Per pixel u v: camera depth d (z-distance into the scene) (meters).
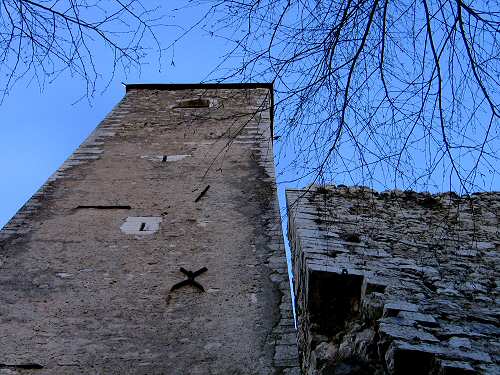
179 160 8.12
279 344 4.50
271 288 5.17
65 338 4.56
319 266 5.78
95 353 4.42
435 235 6.93
